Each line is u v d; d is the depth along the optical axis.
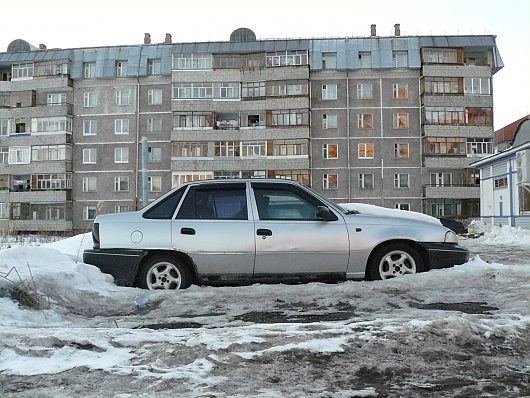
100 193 43.69
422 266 7.00
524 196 27.86
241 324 5.00
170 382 3.32
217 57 43.06
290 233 6.82
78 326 5.03
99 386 3.28
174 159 42.34
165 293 6.23
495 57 42.69
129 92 44.03
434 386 3.35
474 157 41.44
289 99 42.09
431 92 41.94
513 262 11.34
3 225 22.77
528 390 3.30
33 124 44.47
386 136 42.44
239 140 42.38
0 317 5.07
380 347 3.94
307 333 4.19
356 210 7.70
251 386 3.27
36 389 3.24
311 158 42.53
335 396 3.14
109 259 6.80
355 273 6.87
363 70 42.72
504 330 4.31
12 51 48.88
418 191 42.03
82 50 45.44
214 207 7.01
